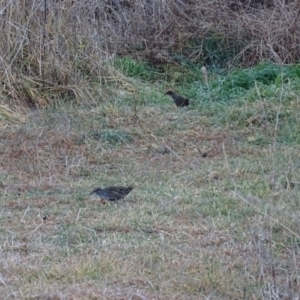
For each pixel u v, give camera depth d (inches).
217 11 1382.9
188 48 1355.8
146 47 1357.0
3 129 983.6
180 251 629.0
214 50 1352.1
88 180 829.2
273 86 1109.1
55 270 591.2
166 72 1298.0
